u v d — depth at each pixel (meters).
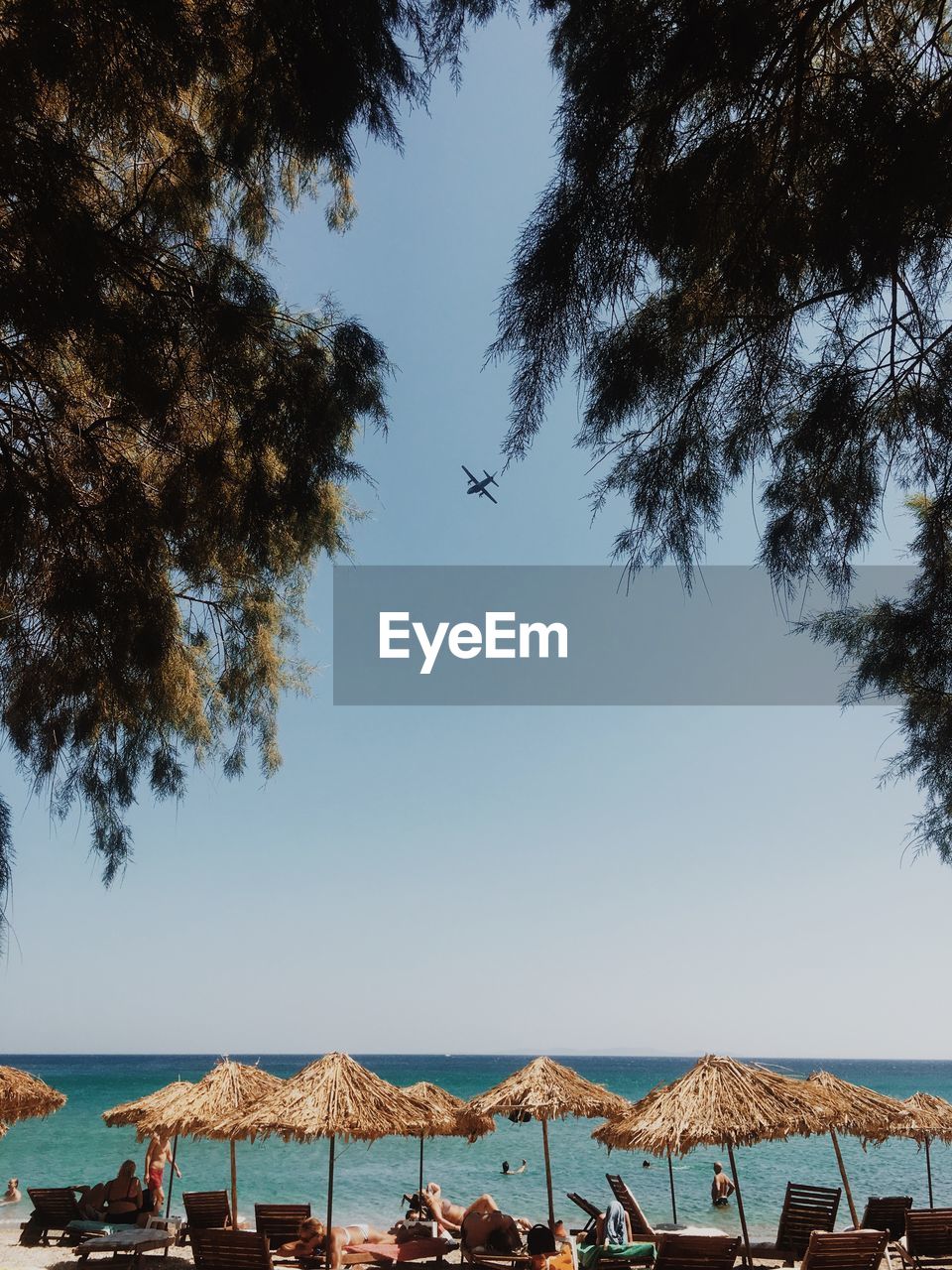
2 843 2.87
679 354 3.42
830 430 3.28
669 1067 165.12
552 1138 40.31
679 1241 9.61
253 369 4.21
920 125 2.79
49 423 4.03
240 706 6.22
